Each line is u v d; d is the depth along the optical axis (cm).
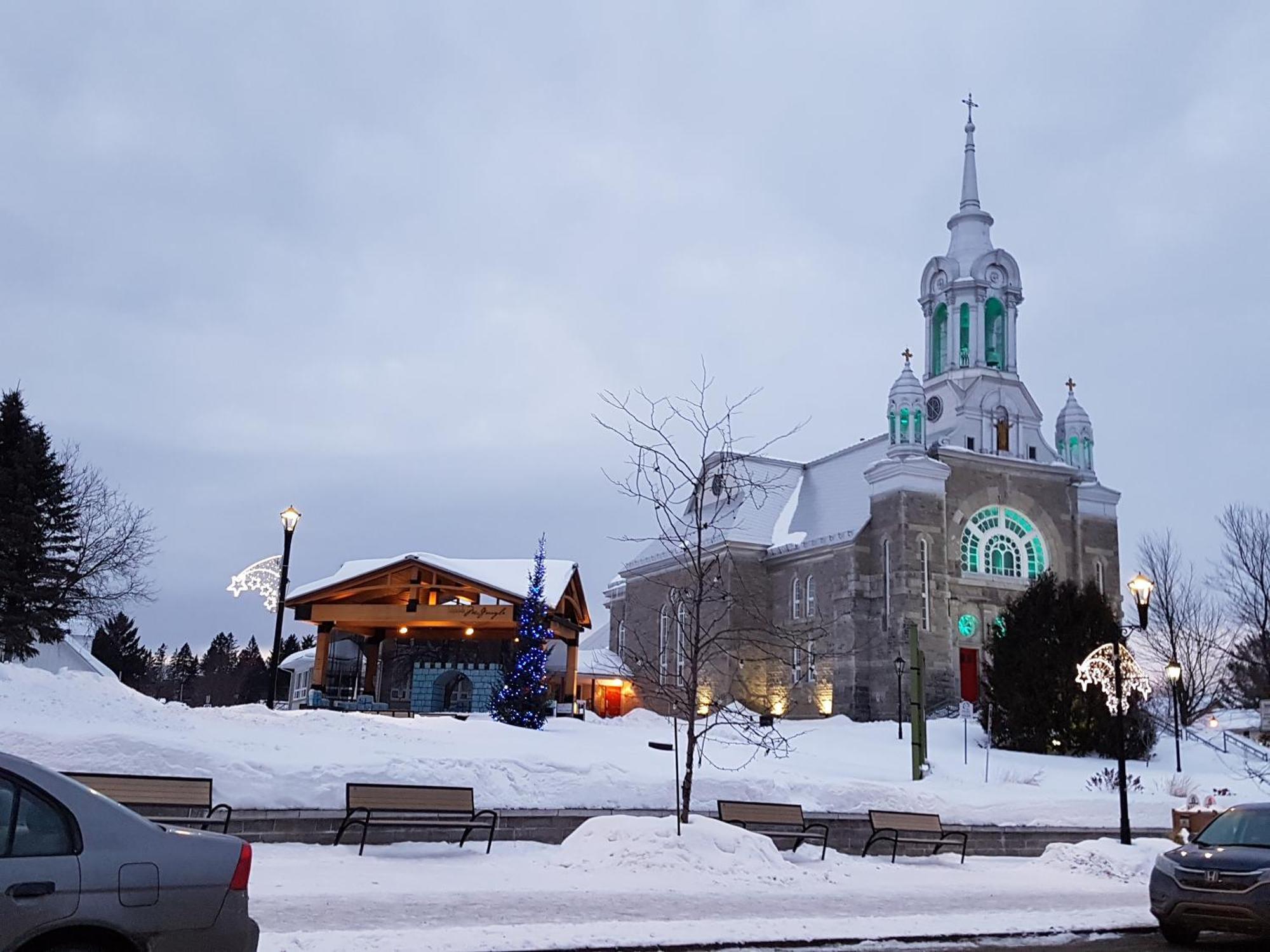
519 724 3872
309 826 1802
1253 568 6781
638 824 1820
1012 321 7088
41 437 5728
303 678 6488
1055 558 6506
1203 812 2419
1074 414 6875
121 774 1739
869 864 2059
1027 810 2728
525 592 4247
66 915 735
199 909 784
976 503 6362
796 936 1267
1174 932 1464
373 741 2586
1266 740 5550
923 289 7281
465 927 1219
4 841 740
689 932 1241
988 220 7338
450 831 1922
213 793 1783
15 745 1777
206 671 12700
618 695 6462
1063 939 1422
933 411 6931
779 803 2131
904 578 5969
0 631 5138
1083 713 4612
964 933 1366
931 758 4347
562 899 1444
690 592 3297
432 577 4406
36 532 5441
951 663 5984
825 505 6894
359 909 1296
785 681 6506
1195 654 7556
